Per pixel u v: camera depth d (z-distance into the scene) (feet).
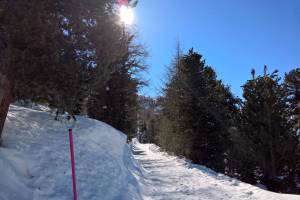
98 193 28.40
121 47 32.68
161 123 91.40
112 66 33.83
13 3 22.86
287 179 59.67
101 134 42.19
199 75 76.64
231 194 39.47
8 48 23.35
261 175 62.34
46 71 24.66
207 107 73.92
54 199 24.58
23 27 22.66
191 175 51.49
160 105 91.15
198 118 73.51
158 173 51.98
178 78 78.74
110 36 29.89
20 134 30.66
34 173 26.23
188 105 74.64
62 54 26.58
